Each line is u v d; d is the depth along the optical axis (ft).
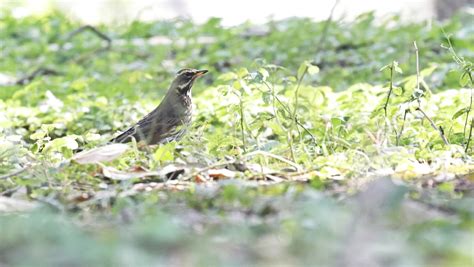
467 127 48.91
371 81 74.28
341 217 28.66
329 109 55.57
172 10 123.13
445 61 78.13
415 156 43.98
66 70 90.33
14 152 43.86
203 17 123.85
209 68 83.56
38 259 25.52
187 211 33.37
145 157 45.57
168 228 27.76
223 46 93.71
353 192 35.68
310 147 46.96
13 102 67.62
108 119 59.98
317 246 26.40
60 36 107.86
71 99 65.26
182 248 27.22
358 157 41.37
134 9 136.15
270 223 30.40
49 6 134.82
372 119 48.42
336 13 110.73
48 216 29.76
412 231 28.68
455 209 32.50
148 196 35.78
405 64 75.82
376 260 25.45
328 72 77.77
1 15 118.62
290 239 27.86
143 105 64.44
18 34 109.40
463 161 43.01
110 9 136.05
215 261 25.50
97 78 83.66
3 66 92.89
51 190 38.19
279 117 47.96
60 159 43.57
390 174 39.34
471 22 94.17
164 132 51.29
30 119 59.52
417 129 47.83
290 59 83.71
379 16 101.30
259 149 44.96
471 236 27.55
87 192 38.29
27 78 87.20
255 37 97.19
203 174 40.98
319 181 37.27
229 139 46.52
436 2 99.81
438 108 53.62
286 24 101.60
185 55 91.20
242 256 26.40
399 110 46.52
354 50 85.71
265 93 46.32
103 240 26.99
